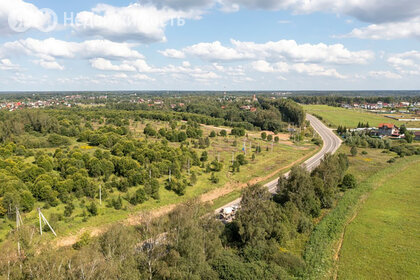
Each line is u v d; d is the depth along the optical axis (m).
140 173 71.38
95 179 70.56
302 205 57.88
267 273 37.47
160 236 42.25
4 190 53.62
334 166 71.25
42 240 41.00
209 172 86.06
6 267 29.94
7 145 89.00
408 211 62.09
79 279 28.67
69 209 54.28
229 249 45.38
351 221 58.03
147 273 34.72
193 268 35.12
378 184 79.62
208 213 47.75
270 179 84.56
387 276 40.91
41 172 65.38
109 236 36.38
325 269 42.44
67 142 106.31
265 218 46.81
